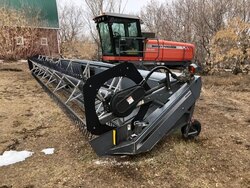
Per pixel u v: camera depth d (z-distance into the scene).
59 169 3.20
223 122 4.93
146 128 3.29
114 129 3.18
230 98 7.18
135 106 3.22
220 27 13.62
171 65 10.35
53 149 3.78
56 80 6.51
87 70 4.75
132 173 3.07
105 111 3.15
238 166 3.25
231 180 2.96
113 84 3.71
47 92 6.88
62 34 31.78
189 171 3.12
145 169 3.15
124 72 3.15
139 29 9.04
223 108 6.01
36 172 3.16
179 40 16.97
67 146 3.85
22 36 19.38
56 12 23.67
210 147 3.76
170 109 3.43
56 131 4.46
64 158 3.48
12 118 5.21
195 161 3.35
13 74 11.28
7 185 2.91
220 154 3.55
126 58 9.05
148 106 3.38
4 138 4.22
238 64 11.13
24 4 21.28
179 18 17.69
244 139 4.09
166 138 3.89
